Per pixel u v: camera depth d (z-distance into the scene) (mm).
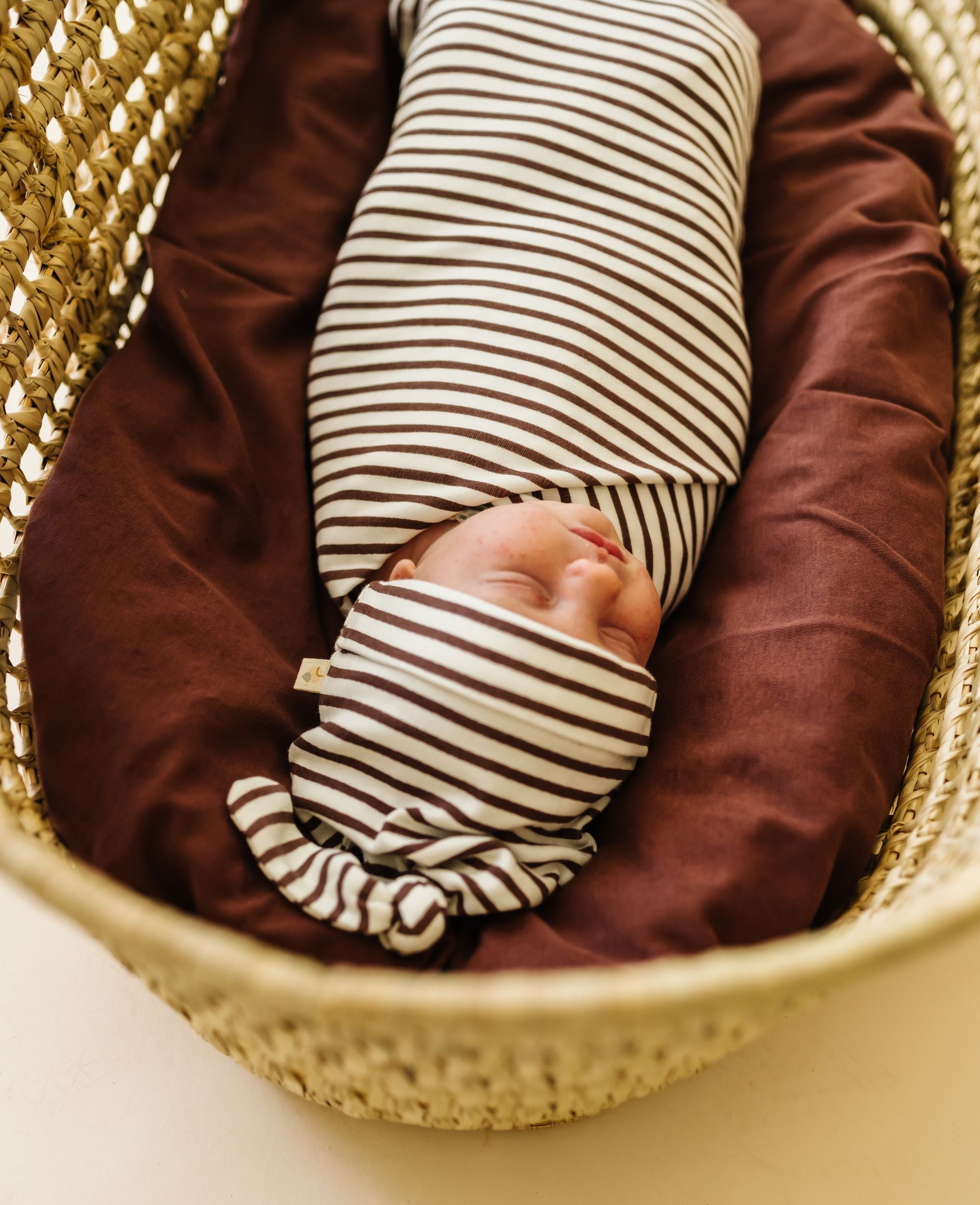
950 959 881
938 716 785
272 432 890
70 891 465
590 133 917
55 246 871
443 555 743
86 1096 825
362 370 879
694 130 943
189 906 670
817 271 995
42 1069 837
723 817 692
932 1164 789
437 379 833
